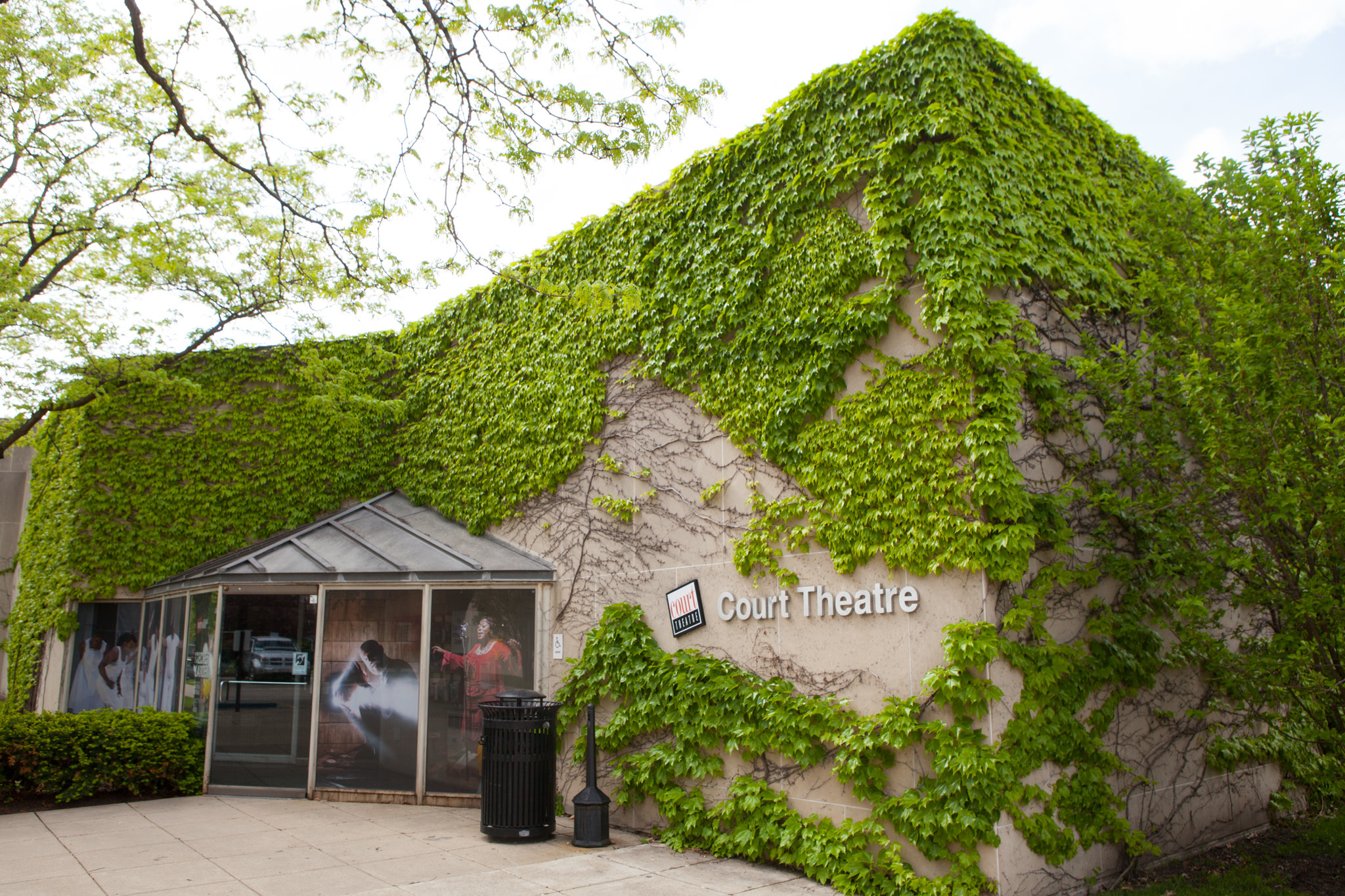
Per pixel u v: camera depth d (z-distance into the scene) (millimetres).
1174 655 8289
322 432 14070
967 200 7430
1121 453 8156
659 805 8773
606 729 9500
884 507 7469
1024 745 6738
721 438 9125
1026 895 6555
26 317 12172
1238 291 6945
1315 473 6367
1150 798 7887
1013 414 6980
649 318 10086
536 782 8562
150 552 13703
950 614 6969
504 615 10773
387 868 7445
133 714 11094
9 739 10086
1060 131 8914
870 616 7543
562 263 11641
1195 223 7473
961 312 7141
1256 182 7016
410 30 7672
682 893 6812
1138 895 6969
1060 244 8250
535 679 10570
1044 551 7324
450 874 7285
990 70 8211
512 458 11750
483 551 11484
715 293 9375
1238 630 7766
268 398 14305
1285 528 6754
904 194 7727
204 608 11523
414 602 10906
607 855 8023
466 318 13367
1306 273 6652
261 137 9469
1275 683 7109
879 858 6895
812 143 8664
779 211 8875
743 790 8086
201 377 14320
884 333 7781
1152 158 10008
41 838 8516
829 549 7887
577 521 10711
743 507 8781
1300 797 10055
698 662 8875
